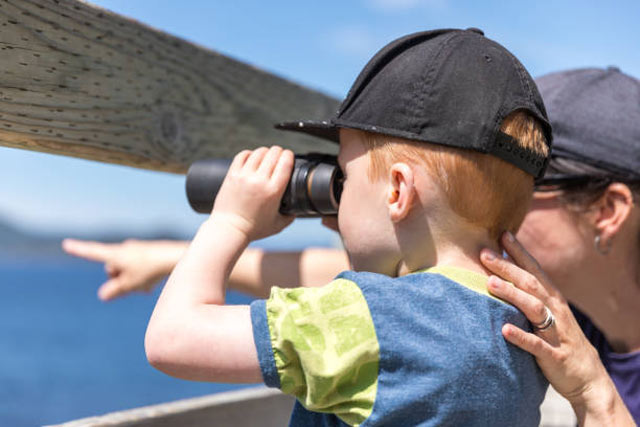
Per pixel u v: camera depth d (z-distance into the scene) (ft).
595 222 5.49
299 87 7.20
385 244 4.10
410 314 3.66
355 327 3.64
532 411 4.00
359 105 4.11
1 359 126.21
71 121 4.49
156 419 4.97
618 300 5.70
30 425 66.08
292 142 7.10
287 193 4.52
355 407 3.65
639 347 5.82
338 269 6.10
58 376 105.19
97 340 157.79
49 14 4.26
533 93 4.16
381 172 4.06
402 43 4.14
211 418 5.43
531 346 3.92
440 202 3.97
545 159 4.28
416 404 3.54
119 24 4.82
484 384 3.65
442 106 3.89
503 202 4.09
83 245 6.23
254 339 3.75
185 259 4.25
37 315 220.84
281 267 6.23
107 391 90.79
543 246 5.59
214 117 5.89
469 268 4.02
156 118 5.21
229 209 4.44
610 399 4.28
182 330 3.91
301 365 3.68
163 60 5.26
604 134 5.46
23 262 625.82
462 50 4.02
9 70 4.05
